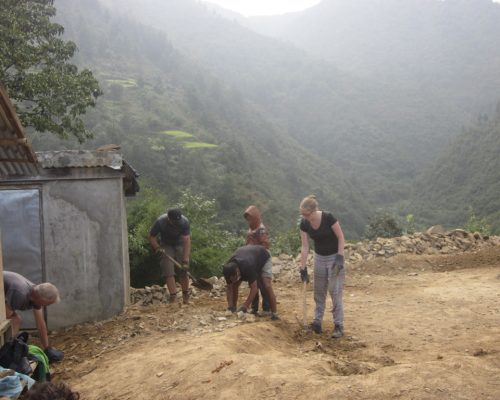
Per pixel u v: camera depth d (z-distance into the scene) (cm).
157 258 1212
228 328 579
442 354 484
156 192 1422
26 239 757
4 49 1590
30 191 753
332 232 568
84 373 516
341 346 541
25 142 494
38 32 1794
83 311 762
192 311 671
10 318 502
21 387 374
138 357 514
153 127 11938
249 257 600
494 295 784
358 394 357
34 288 508
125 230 832
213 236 1641
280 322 611
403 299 792
